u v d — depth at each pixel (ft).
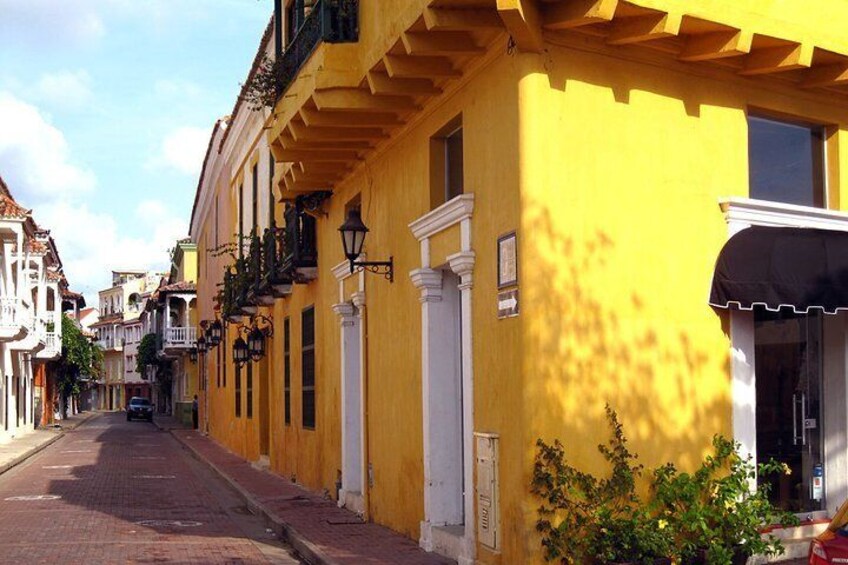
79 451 118.11
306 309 62.59
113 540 45.11
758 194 33.65
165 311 210.38
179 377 230.48
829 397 34.53
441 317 37.60
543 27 28.60
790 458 33.50
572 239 29.01
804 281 30.48
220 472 79.10
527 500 28.30
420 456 38.65
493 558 30.55
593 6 26.96
